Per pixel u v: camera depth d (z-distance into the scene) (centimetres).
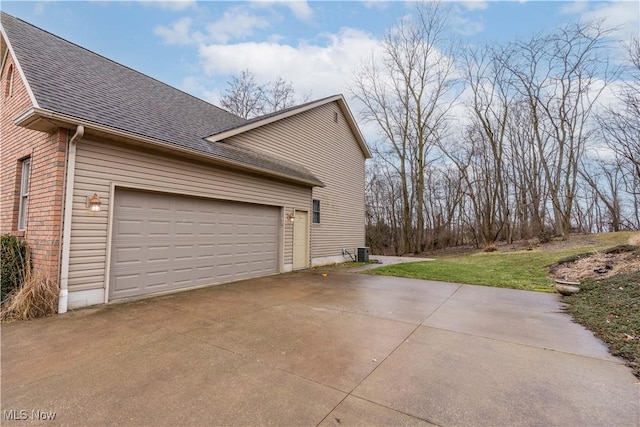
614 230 2184
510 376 290
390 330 417
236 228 805
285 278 841
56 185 480
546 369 306
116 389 257
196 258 701
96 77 697
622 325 416
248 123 910
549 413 231
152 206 617
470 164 2288
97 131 501
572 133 1603
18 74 644
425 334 404
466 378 285
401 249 2622
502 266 1084
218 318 460
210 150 686
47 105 455
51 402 236
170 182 635
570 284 627
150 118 657
